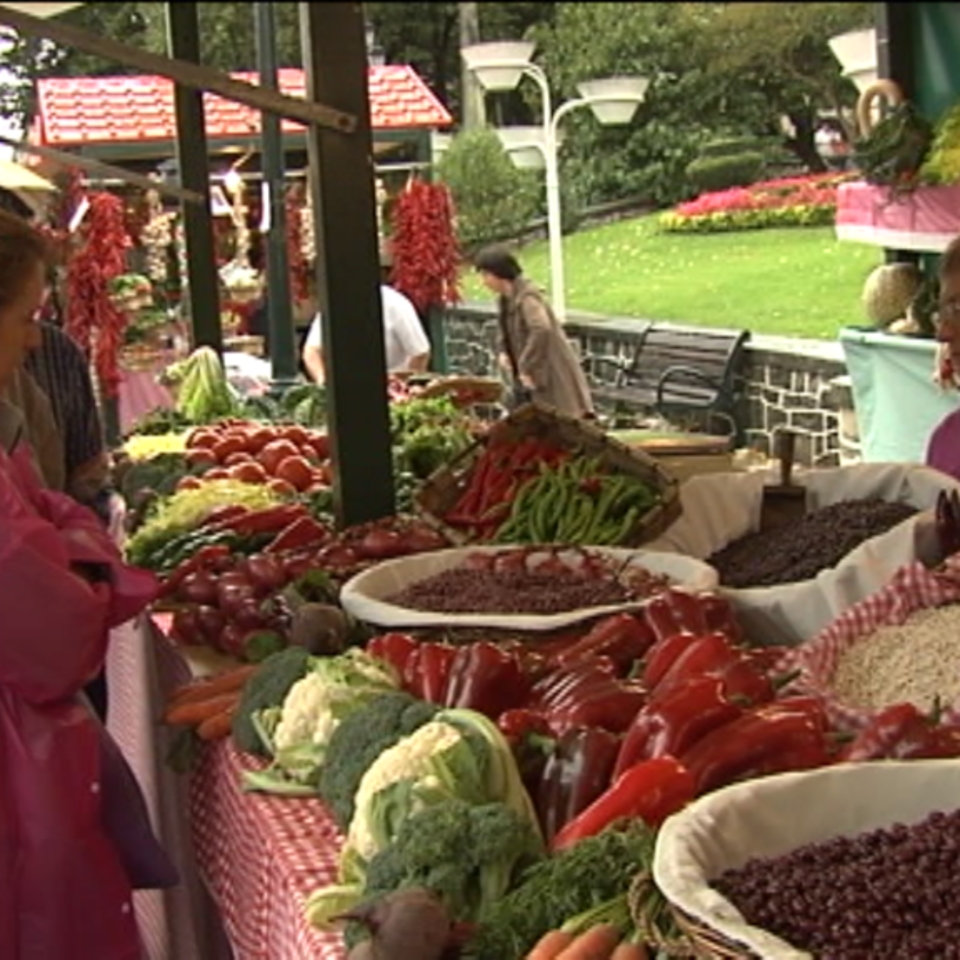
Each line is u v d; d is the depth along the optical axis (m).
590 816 1.92
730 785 1.95
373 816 1.98
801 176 6.49
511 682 2.42
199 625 3.43
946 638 2.57
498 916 1.74
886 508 3.46
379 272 3.97
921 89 5.77
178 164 6.58
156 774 3.76
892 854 1.62
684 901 1.53
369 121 3.85
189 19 6.50
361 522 4.09
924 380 4.36
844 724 2.29
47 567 2.51
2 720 2.54
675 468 4.32
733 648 2.48
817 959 1.47
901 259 5.02
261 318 8.29
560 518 3.77
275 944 2.23
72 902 2.56
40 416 3.90
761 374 5.48
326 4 3.74
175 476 5.11
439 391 6.10
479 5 11.12
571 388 6.15
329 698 2.49
